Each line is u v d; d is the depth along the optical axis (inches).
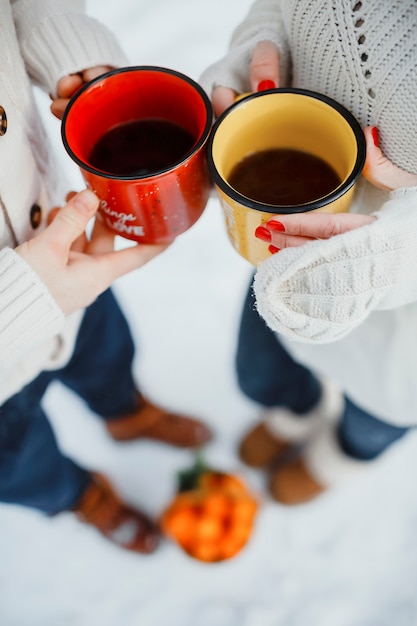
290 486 36.9
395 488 38.0
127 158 19.8
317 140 19.0
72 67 20.5
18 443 27.8
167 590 37.4
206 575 37.4
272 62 19.9
